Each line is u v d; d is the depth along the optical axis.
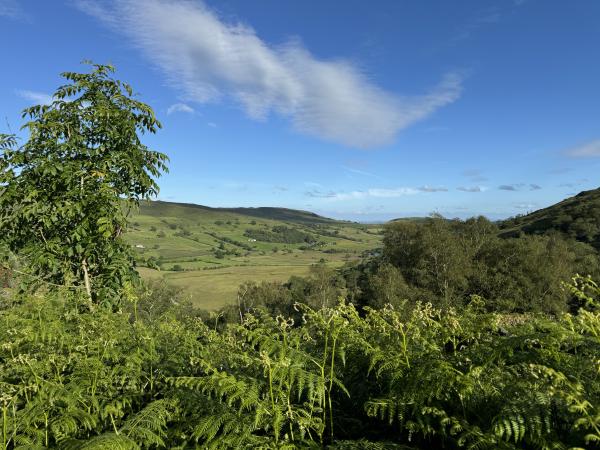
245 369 4.61
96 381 3.99
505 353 3.44
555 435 2.72
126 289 5.40
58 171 5.87
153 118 6.52
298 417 3.21
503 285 42.25
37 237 6.11
